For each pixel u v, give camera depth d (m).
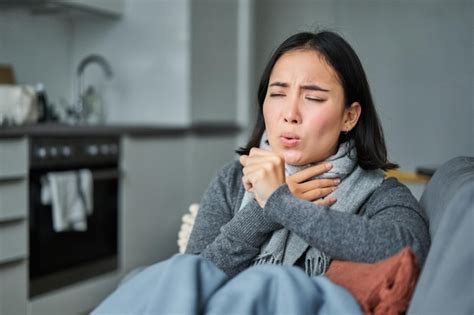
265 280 0.71
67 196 2.70
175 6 3.73
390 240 0.86
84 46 3.91
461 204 0.70
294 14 4.80
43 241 2.68
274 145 0.99
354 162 1.05
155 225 3.43
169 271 0.73
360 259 0.86
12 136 2.47
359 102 1.02
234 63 4.38
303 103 0.96
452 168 0.98
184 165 3.70
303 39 0.98
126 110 3.90
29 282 2.60
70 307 2.83
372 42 4.59
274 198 0.90
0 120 2.65
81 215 2.76
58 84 3.77
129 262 3.22
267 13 4.84
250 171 0.94
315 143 0.97
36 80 3.59
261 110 1.15
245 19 4.44
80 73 3.64
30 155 2.58
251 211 0.99
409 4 4.47
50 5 3.30
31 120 2.93
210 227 1.12
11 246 2.49
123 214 3.16
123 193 3.15
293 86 0.96
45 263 2.70
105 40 3.90
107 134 3.01
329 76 0.96
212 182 1.19
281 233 0.98
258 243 1.00
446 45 4.39
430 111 4.45
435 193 0.98
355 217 0.89
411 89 4.49
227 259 0.99
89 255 2.96
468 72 4.35
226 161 4.21
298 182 0.98
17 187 2.51
